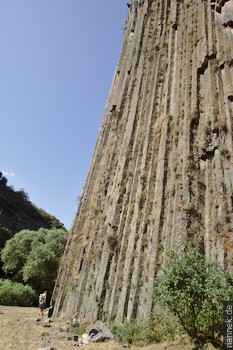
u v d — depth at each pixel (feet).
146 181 63.05
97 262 65.51
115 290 53.06
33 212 329.11
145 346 36.01
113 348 36.47
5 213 276.62
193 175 51.52
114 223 64.03
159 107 74.64
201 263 30.89
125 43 127.34
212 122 54.54
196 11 80.38
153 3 114.73
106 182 81.35
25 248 139.44
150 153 67.00
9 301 101.91
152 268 47.52
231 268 39.45
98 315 53.21
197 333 29.68
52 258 126.41
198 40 71.92
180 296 28.58
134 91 91.66
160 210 53.42
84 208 93.15
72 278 77.46
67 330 51.67
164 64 83.56
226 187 46.85
